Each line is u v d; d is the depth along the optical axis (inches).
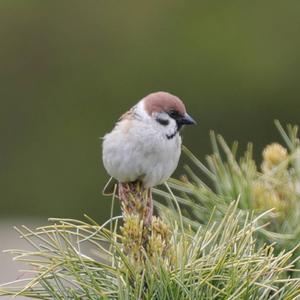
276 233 142.1
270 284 120.0
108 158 180.5
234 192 145.3
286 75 678.5
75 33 710.5
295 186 146.4
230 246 121.0
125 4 703.1
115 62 699.4
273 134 662.5
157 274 121.3
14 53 708.7
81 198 653.3
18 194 660.7
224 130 663.8
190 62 689.0
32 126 693.3
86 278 122.7
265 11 690.8
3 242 395.5
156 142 179.2
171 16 699.4
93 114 695.1
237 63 678.5
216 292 121.3
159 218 130.6
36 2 713.6
